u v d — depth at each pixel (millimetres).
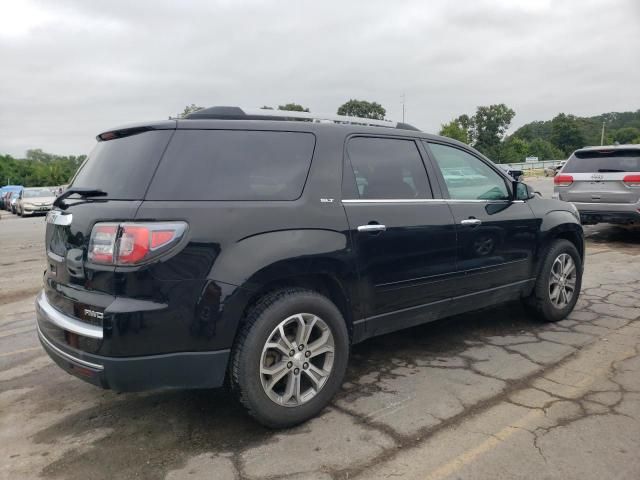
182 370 2734
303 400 3104
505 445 2828
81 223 2863
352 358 4207
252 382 2879
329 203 3275
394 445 2865
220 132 3084
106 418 3285
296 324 3084
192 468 2697
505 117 87562
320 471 2645
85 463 2775
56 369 4156
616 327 4816
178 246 2695
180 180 2855
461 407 3291
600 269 7473
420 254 3736
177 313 2684
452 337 4660
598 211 9414
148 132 3000
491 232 4277
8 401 3576
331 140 3441
